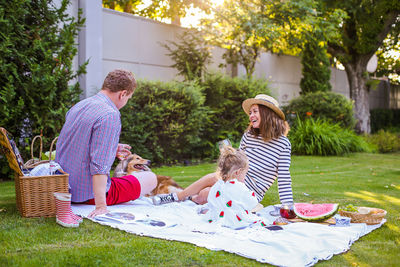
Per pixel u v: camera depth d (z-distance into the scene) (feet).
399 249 8.52
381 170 25.17
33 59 18.62
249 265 7.35
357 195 15.97
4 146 11.03
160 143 27.61
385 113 74.18
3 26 17.15
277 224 10.35
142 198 13.51
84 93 27.32
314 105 40.45
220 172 10.96
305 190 17.21
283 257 7.62
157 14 43.06
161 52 35.50
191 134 28.50
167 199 12.92
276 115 11.86
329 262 7.63
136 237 9.03
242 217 10.09
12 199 13.62
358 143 39.17
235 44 39.58
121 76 11.24
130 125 25.36
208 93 32.73
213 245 8.35
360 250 8.41
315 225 9.62
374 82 55.42
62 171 10.91
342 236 8.87
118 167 14.15
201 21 38.24
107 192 11.91
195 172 23.21
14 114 18.07
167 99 27.12
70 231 9.25
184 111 27.30
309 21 39.17
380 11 48.67
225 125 32.89
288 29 41.55
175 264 7.32
